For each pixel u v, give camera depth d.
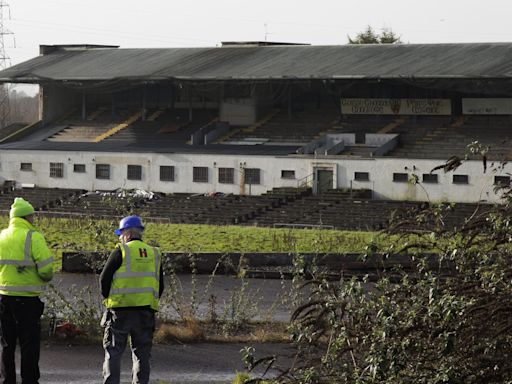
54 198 183.62
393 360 29.61
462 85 175.00
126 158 187.75
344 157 169.12
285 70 191.62
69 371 43.09
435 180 161.12
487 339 30.08
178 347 48.56
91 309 49.62
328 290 35.09
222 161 179.00
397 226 34.59
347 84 185.38
